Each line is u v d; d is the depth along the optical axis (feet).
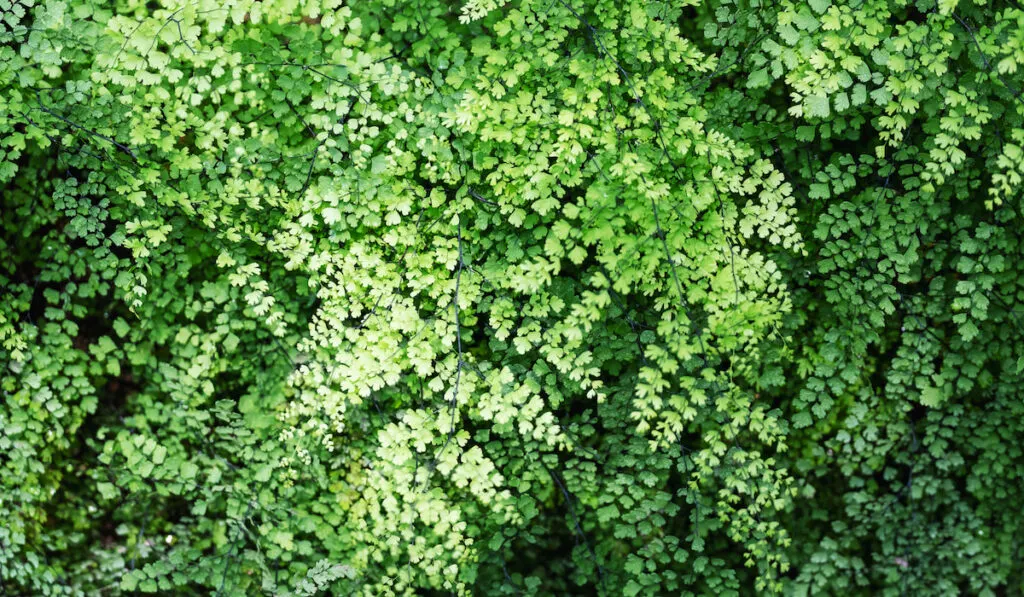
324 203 3.45
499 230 3.55
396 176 3.45
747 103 3.61
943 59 3.28
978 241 3.55
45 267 3.79
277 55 3.40
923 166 3.54
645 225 3.28
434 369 3.48
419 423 3.48
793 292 3.76
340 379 3.58
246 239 3.69
